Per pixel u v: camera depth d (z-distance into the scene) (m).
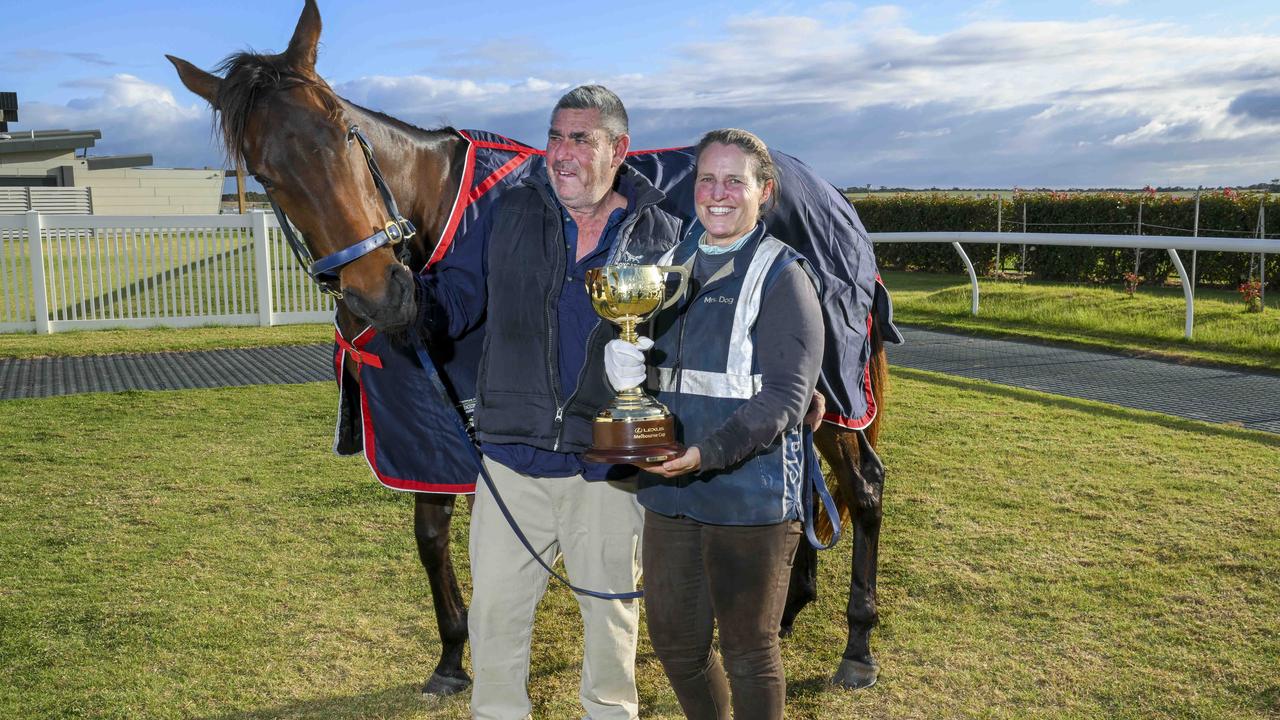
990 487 4.07
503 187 2.50
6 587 3.12
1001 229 14.44
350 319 2.35
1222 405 5.51
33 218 8.91
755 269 1.77
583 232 2.03
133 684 2.52
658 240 1.99
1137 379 6.31
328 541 3.57
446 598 2.54
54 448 4.82
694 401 1.80
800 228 2.48
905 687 2.52
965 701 2.44
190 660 2.66
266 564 3.35
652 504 1.85
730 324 1.77
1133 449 4.62
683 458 1.67
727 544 1.79
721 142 1.75
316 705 2.46
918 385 6.23
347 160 2.03
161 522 3.75
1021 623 2.83
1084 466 4.35
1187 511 3.71
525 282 1.95
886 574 3.21
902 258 16.67
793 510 1.79
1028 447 4.69
